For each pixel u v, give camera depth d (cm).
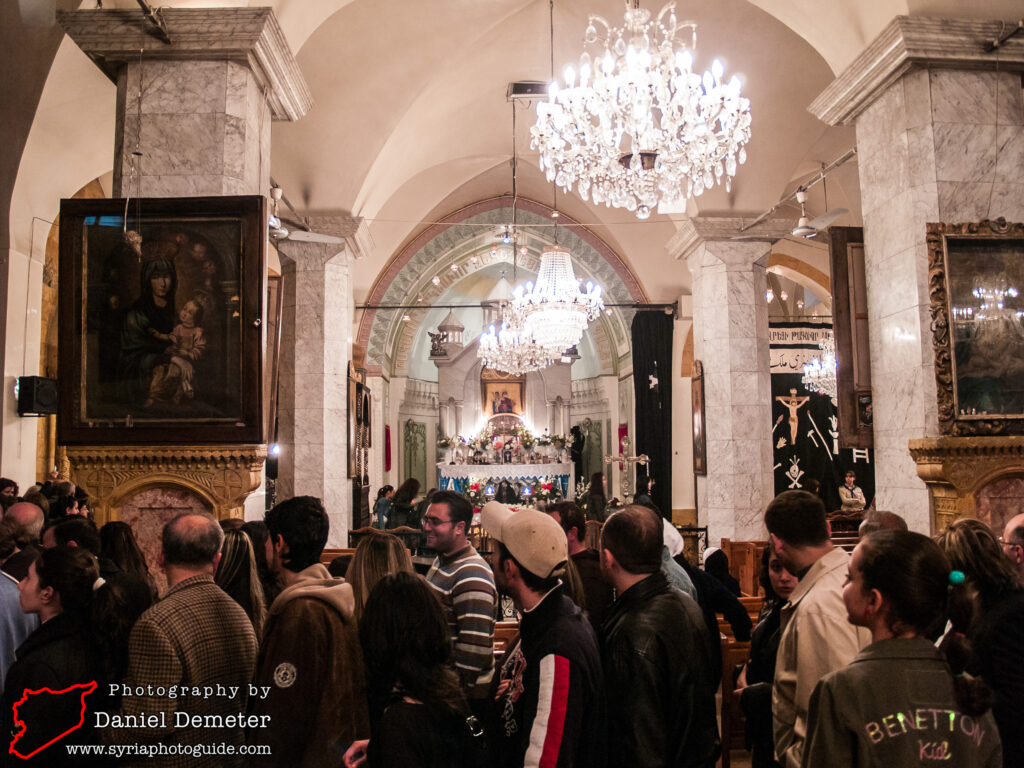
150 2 589
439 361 2386
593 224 1692
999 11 603
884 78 629
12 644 332
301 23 695
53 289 888
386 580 224
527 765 221
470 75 1104
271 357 797
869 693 185
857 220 1326
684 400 1672
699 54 964
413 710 209
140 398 534
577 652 233
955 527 279
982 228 592
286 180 1011
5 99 700
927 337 593
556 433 2484
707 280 1072
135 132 579
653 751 239
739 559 897
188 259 539
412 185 1536
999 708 246
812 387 1363
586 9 980
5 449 731
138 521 543
